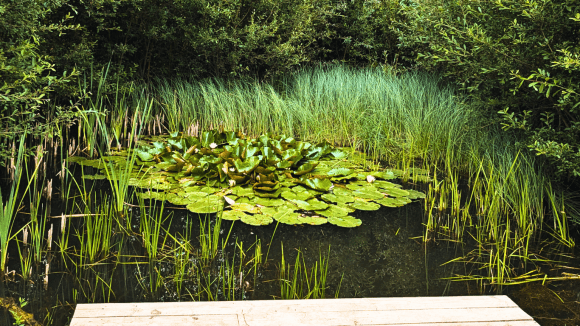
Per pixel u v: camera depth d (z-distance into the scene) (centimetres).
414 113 549
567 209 348
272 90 615
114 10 522
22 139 307
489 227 327
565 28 331
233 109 598
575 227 328
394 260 275
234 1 614
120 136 532
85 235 291
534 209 350
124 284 237
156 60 710
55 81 361
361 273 258
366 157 492
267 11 686
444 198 379
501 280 254
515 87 354
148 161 434
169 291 232
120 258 264
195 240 289
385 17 791
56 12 516
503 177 376
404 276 257
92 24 584
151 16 614
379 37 841
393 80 673
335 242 296
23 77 340
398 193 373
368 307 210
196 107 633
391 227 323
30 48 331
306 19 698
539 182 361
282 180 384
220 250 279
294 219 310
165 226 307
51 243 277
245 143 456
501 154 412
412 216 343
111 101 620
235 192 354
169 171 403
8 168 385
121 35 645
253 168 374
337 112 593
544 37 323
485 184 406
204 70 693
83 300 221
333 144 539
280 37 687
